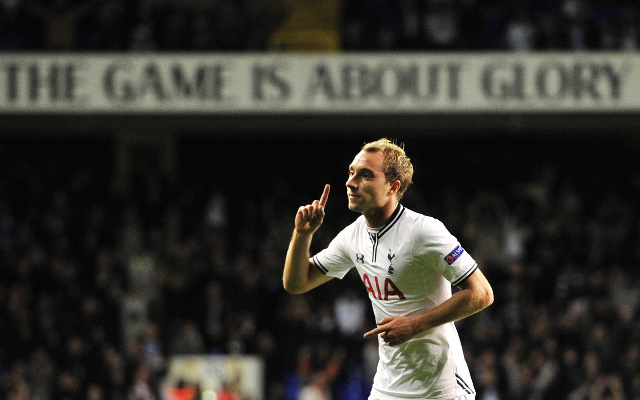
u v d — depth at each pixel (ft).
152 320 66.85
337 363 60.49
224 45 72.59
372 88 71.31
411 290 19.65
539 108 71.05
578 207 77.00
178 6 75.41
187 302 63.77
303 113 71.46
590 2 83.66
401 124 72.84
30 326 60.75
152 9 74.13
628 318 63.52
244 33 73.31
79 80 71.26
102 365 58.23
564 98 71.10
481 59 71.31
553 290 66.23
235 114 71.51
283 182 83.30
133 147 84.69
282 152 86.02
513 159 84.43
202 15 73.82
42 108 71.00
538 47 73.20
